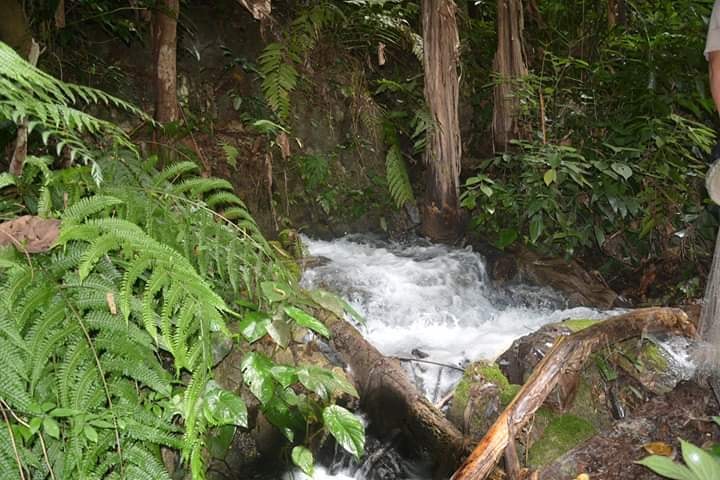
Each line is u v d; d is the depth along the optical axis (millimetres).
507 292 4098
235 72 4402
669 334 2752
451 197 4637
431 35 4449
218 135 4141
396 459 2451
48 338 1395
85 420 1372
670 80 4457
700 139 3902
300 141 4590
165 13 3365
